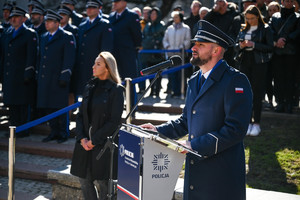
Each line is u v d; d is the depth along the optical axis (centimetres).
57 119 679
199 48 292
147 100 808
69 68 646
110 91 415
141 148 287
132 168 298
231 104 279
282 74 685
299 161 520
